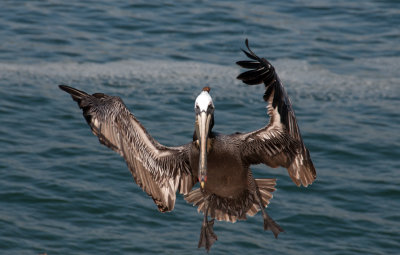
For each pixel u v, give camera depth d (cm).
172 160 798
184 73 2206
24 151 1672
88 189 1517
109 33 2555
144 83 2112
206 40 2506
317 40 2545
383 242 1370
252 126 1828
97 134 743
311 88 2127
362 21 2770
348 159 1697
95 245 1333
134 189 1543
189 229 1407
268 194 872
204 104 739
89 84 2088
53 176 1563
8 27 2556
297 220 1439
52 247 1324
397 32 2659
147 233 1383
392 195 1534
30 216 1418
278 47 2456
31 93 2012
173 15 2759
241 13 2803
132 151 767
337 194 1538
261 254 1331
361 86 2159
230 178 803
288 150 781
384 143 1767
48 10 2773
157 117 1872
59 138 1761
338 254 1334
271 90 701
